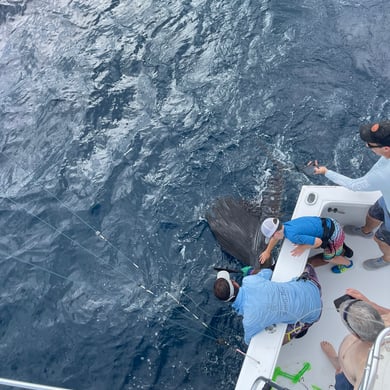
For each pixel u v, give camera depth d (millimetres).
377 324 3270
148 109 7484
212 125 7133
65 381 5508
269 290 4320
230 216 6254
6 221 6793
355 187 4258
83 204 6754
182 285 5949
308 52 7617
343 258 4891
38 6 9180
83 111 7637
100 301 5996
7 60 8547
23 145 7465
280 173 6527
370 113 6883
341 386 3918
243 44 7863
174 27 8320
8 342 5848
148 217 6500
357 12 7949
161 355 5539
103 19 8727
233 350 5441
